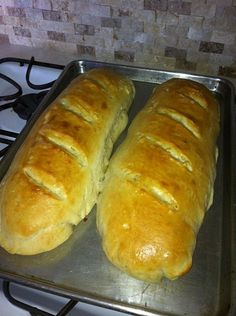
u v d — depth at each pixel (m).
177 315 0.27
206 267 0.30
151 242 0.28
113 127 0.39
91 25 0.49
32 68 0.49
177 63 0.50
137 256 0.27
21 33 0.53
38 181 0.31
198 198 0.31
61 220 0.30
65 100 0.37
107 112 0.38
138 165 0.31
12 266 0.29
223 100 0.44
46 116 0.35
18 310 0.27
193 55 0.48
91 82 0.40
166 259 0.27
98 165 0.35
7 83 0.49
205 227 0.32
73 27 0.50
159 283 0.29
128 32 0.48
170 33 0.47
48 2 0.48
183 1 0.43
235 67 0.48
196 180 0.31
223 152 0.39
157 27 0.47
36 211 0.29
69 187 0.31
